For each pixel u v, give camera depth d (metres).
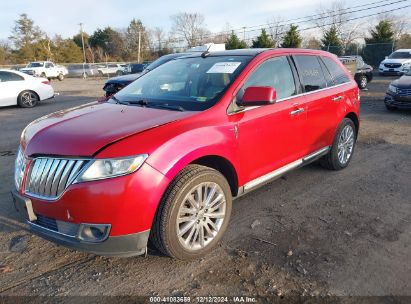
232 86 3.58
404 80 10.93
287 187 4.90
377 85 19.62
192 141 3.03
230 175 3.60
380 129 8.59
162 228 2.93
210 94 3.59
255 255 3.30
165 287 2.90
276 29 50.44
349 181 5.12
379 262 3.18
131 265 3.19
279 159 4.15
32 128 3.40
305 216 4.07
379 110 11.45
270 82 4.02
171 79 4.10
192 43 70.88
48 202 2.80
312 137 4.67
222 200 3.37
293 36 44.44
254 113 3.68
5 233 3.74
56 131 3.08
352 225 3.85
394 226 3.83
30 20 68.38
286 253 3.33
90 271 3.11
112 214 2.69
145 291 2.86
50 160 2.85
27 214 2.98
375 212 4.16
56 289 2.89
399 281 2.92
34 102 14.00
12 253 3.38
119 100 4.05
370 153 6.54
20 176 3.08
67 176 2.75
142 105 3.70
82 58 69.06
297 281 2.94
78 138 2.88
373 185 4.97
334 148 5.26
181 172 3.01
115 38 76.06
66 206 2.73
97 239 2.76
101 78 39.09
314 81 4.75
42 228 2.95
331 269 3.08
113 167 2.67
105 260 3.27
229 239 3.59
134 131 2.90
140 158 2.73
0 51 62.09
